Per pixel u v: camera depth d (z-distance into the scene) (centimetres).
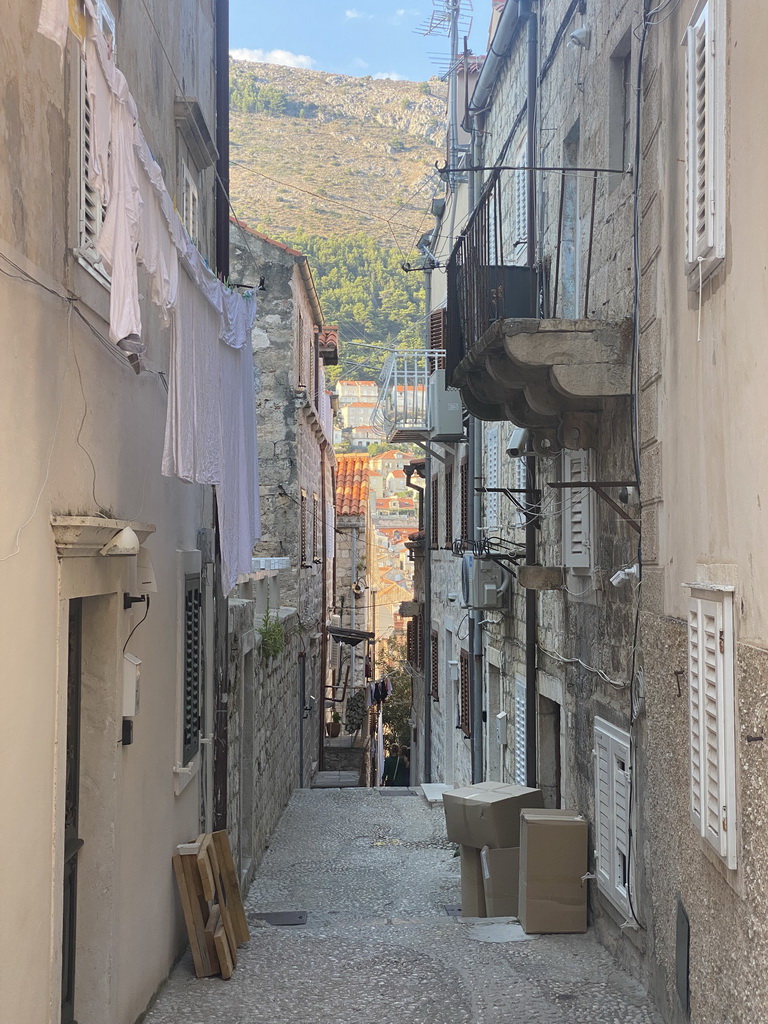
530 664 1027
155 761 626
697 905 479
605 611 743
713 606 434
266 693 1255
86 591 468
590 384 666
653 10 559
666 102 553
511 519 1205
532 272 910
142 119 646
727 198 421
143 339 600
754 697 377
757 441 380
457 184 1705
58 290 424
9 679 367
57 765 425
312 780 2053
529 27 1037
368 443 6669
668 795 547
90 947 507
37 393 397
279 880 1089
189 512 767
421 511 2295
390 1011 585
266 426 1716
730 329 419
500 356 742
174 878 681
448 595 1739
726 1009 423
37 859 400
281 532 1719
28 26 388
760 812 372
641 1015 569
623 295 699
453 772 1711
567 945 731
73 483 452
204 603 822
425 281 1977
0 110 356
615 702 707
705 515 465
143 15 648
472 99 1407
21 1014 378
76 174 445
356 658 3158
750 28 381
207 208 945
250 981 648
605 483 641
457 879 1089
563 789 900
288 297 1719
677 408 529
